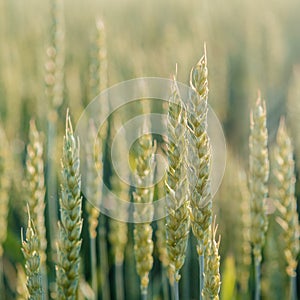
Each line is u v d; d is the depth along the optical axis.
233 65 1.12
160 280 0.72
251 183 0.55
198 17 1.12
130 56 0.93
